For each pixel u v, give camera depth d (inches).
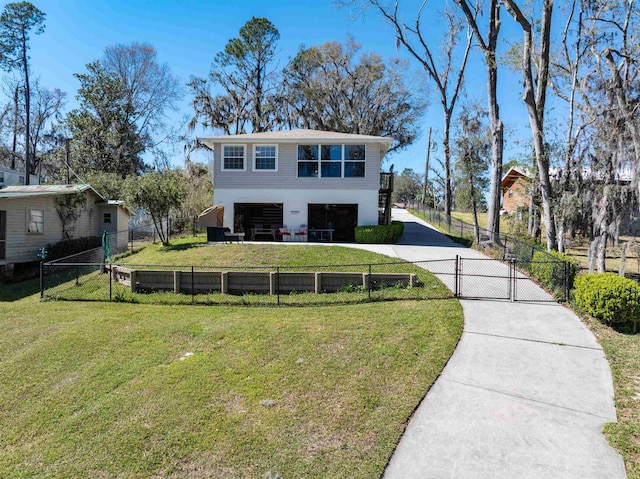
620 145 408.2
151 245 659.4
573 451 129.4
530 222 644.1
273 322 277.3
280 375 189.6
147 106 1371.8
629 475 117.6
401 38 871.7
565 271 314.7
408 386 174.9
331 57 1330.0
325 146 665.6
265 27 1193.4
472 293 337.1
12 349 243.0
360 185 661.9
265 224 745.0
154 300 356.8
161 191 611.2
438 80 907.4
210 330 263.1
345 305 319.0
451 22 870.4
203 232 922.7
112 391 181.5
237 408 160.2
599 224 427.5
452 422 147.4
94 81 1242.0
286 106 1290.6
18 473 127.3
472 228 735.7
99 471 126.0
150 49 1344.7
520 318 270.1
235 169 669.9
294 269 428.8
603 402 160.6
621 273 381.4
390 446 133.0
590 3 546.0
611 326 252.1
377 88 1350.9
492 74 596.4
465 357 206.1
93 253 600.1
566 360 201.9
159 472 124.0
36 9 1118.4
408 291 346.9
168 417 155.3
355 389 172.9
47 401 174.9
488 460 125.6
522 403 160.7
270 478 119.0
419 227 912.3
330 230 663.1
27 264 599.5
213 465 126.0
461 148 587.2
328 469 122.2
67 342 248.7
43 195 613.0
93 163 1211.2
